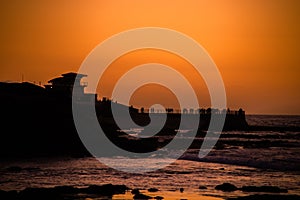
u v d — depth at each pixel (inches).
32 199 1443.2
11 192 1509.6
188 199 1476.4
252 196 1509.6
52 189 1550.2
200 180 1844.2
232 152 2920.8
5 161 2380.7
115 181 1804.9
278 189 1627.7
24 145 2741.1
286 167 2181.3
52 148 2736.2
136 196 1489.9
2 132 2819.9
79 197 1477.6
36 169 2084.2
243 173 2031.3
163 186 1704.0
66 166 2196.1
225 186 1660.9
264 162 2327.8
